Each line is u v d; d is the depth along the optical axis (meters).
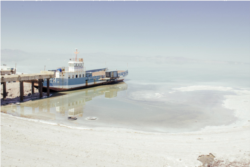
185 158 16.02
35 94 47.12
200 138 21.16
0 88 45.19
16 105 36.81
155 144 19.08
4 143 16.39
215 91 55.84
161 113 33.56
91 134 21.39
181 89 59.88
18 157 14.30
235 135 22.19
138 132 23.78
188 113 33.69
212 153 17.00
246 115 32.09
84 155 15.70
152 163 15.09
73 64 56.41
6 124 21.61
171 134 23.11
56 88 51.88
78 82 56.62
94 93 52.25
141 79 88.25
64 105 38.31
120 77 77.94
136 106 38.53
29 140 17.73
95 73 80.88
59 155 15.34
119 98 46.25
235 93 52.53
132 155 16.25
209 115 32.44
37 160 14.17
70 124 26.38
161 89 59.97
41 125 23.44
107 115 31.89
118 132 23.08
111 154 16.22
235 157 16.12
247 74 119.19
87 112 33.53
